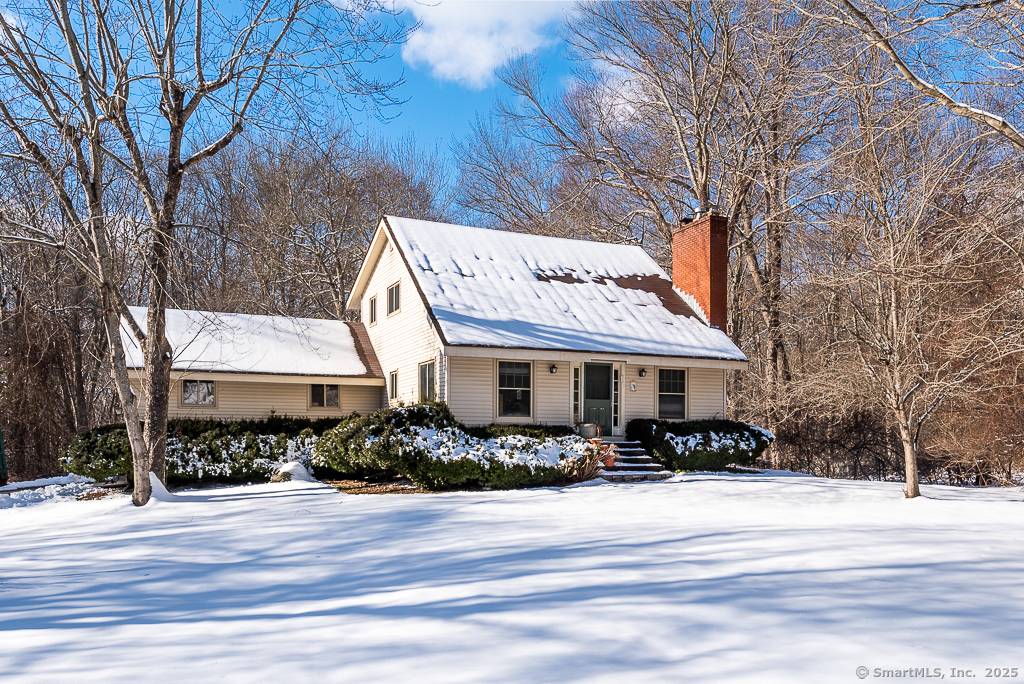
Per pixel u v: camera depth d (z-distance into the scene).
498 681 4.17
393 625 5.53
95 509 14.34
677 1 29.02
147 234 16.27
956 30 11.40
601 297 23.03
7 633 5.80
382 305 24.08
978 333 15.16
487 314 20.33
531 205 39.69
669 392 22.17
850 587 6.29
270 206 31.20
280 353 22.69
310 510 13.38
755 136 29.23
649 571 7.25
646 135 33.59
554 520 11.70
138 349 20.59
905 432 15.24
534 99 34.56
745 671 4.20
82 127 14.51
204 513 13.34
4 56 13.77
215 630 5.65
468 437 17.58
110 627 5.90
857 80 14.79
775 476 20.48
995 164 17.38
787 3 13.34
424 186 43.34
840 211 22.88
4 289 24.61
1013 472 21.19
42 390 24.36
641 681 4.09
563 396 20.86
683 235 24.56
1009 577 6.68
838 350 21.06
